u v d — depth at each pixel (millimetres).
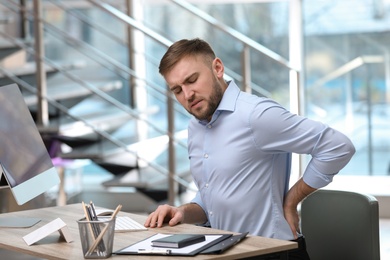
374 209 3072
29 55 7137
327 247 3221
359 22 6918
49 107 6102
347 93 7004
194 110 3076
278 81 7113
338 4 6941
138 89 7277
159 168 5648
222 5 7105
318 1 6973
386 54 6883
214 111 3123
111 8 5617
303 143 3041
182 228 3053
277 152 3102
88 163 7348
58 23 7320
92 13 7273
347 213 3154
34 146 3574
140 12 7242
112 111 6582
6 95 3453
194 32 7191
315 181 3088
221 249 2598
